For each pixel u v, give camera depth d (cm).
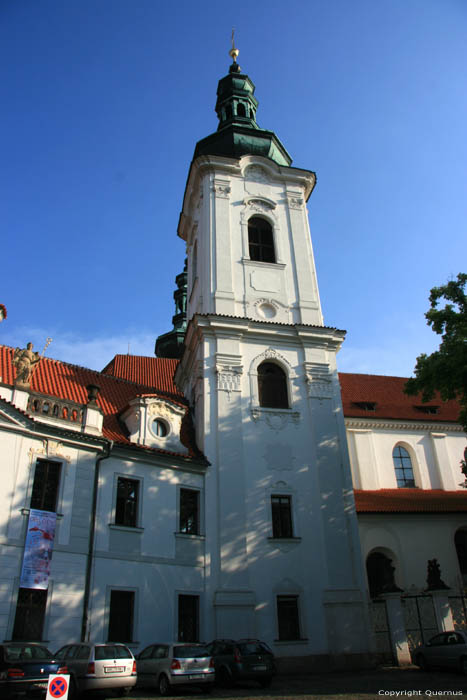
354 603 2464
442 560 3073
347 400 3925
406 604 2562
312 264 3356
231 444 2661
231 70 4197
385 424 3772
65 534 2091
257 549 2491
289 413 2834
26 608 1916
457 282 2644
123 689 1616
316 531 2608
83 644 1650
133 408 2619
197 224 3541
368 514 3053
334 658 2347
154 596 2230
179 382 3659
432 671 2136
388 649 2447
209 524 2488
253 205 3412
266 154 3600
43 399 2253
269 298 3141
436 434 3841
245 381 2850
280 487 2655
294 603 2455
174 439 2661
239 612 2322
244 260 3209
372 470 3606
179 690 1744
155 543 2322
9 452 2047
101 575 2130
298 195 3550
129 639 2120
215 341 2895
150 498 2388
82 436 2228
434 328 2628
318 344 3048
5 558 1912
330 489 2697
